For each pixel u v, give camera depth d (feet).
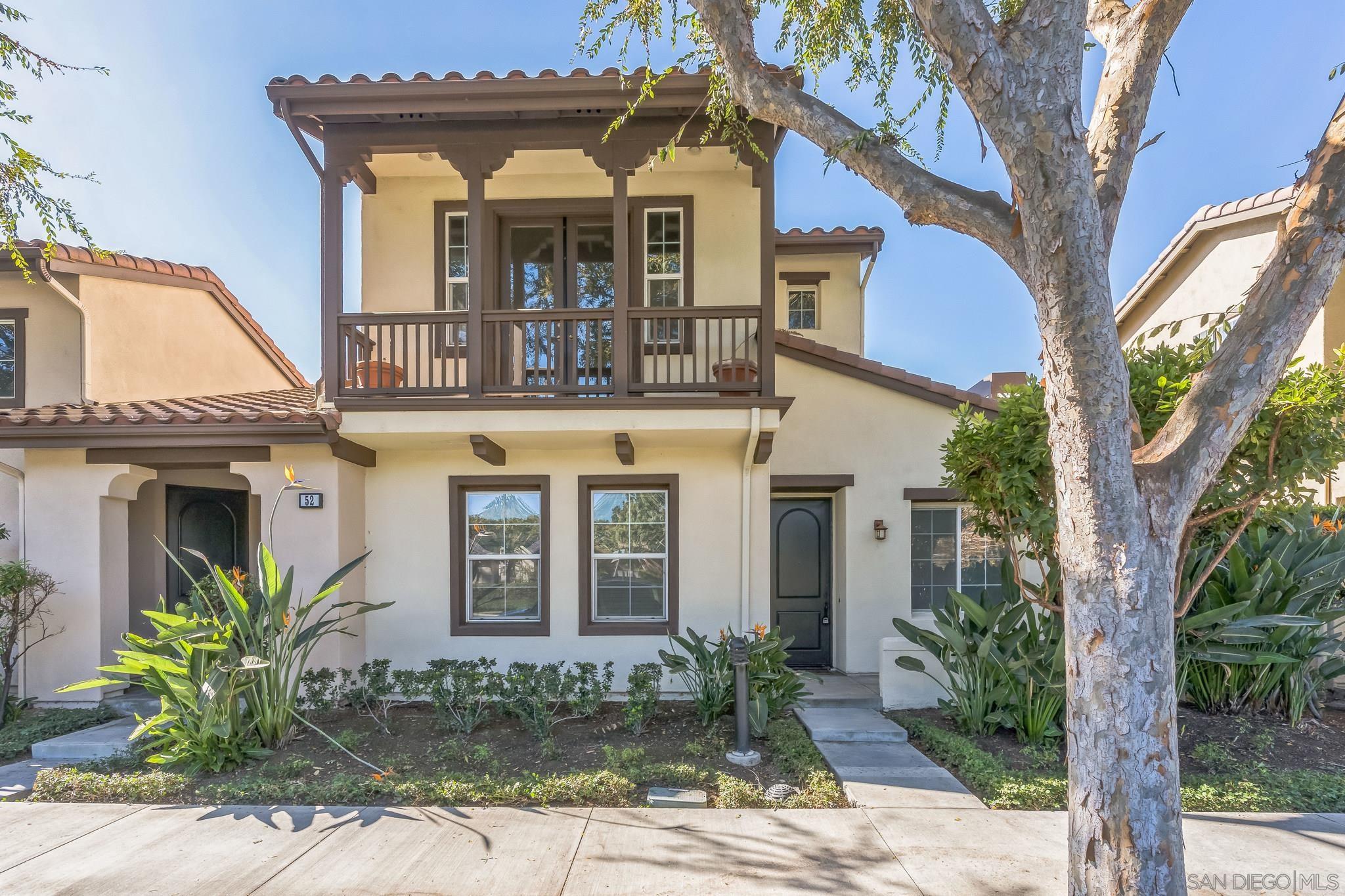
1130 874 9.18
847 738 19.35
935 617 20.03
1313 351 27.12
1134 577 9.62
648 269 27.02
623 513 24.90
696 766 17.12
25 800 15.48
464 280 26.68
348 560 22.98
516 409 21.47
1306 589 19.52
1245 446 14.42
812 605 28.63
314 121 21.86
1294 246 9.95
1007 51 10.34
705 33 16.30
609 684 20.67
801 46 18.13
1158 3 11.43
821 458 27.45
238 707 17.20
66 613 22.50
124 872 12.01
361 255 26.66
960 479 18.22
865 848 12.87
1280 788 15.47
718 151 24.99
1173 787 9.41
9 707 21.24
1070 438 10.09
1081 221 9.97
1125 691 9.47
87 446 21.83
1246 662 18.48
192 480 27.84
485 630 24.14
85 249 27.68
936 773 16.69
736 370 23.04
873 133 12.99
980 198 11.68
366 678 21.25
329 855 12.60
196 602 19.67
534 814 14.42
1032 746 18.08
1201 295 32.60
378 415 21.71
